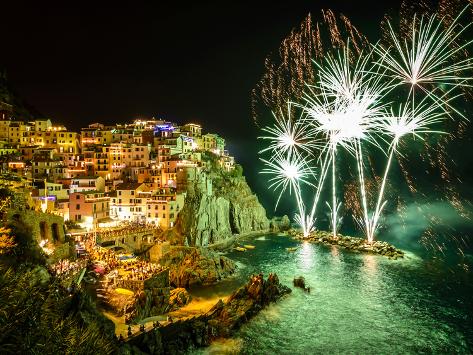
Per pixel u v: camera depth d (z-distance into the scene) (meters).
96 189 133.88
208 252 99.88
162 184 146.25
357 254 121.69
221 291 86.50
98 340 16.08
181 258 101.31
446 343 61.06
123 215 130.25
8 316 13.92
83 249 90.31
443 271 100.75
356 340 62.00
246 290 75.69
